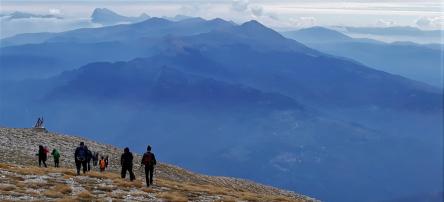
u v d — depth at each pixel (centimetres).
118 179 5038
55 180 4512
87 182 4622
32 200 3422
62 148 8662
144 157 4822
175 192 4647
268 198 5309
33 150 7931
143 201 3891
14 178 4369
